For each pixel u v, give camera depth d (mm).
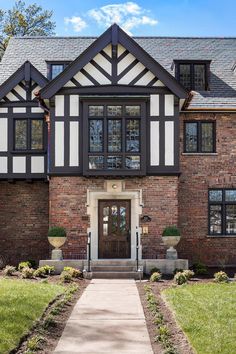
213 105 21234
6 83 21797
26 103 21859
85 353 8742
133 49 19672
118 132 19547
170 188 19641
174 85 19594
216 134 21438
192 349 8781
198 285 15117
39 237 22172
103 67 19859
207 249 21172
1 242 22172
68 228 19562
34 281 16109
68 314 11594
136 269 18047
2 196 22328
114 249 19781
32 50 24328
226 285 15070
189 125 21578
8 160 21734
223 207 21312
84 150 19391
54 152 19719
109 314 11594
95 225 19656
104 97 19453
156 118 19766
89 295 13969
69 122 19734
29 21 37062
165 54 24203
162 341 9266
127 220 19875
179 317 10828
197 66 22312
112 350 8914
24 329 9695
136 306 12453
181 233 21188
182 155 21359
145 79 19859
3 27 36625
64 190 19656
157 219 19578
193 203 21281
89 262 18156
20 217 22281
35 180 21875
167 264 18344
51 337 9727
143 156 19391
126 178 19656
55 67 22625
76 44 24594
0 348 8477
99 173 19297
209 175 21328
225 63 23750
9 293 12594
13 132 21844
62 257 19250
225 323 10312
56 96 19781
